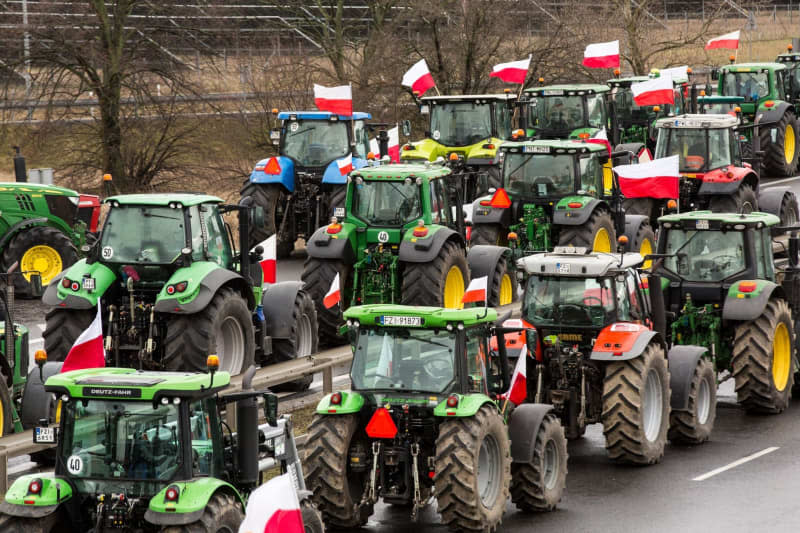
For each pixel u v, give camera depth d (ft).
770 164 439.22
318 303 238.07
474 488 151.84
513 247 265.95
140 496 128.47
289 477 104.27
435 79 471.62
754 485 181.06
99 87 390.21
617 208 282.77
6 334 187.52
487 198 282.56
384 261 238.68
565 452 173.58
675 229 225.35
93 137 400.88
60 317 196.03
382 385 158.10
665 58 604.90
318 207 322.14
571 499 175.52
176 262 193.98
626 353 186.09
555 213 274.57
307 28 465.06
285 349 220.23
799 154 451.12
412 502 159.63
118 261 195.72
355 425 158.40
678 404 199.21
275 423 134.51
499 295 257.96
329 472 155.94
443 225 246.47
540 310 193.26
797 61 465.47
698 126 320.09
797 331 228.63
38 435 132.98
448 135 344.90
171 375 132.57
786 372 225.56
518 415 169.37
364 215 241.14
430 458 156.56
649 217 319.47
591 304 190.49
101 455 129.49
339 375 244.63
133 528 128.57
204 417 132.16
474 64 471.21
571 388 191.83
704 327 223.30
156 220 196.13
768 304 220.23
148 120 404.57
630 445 187.73
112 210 197.36
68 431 130.31
